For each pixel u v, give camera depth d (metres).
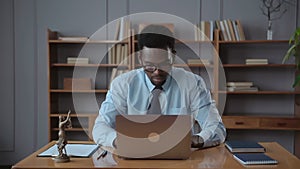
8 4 3.74
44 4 3.74
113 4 3.73
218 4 3.70
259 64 3.46
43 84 3.79
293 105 3.72
